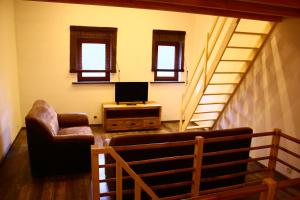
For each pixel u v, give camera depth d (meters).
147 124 5.44
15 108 4.59
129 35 5.46
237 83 4.26
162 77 5.94
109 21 5.27
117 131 5.27
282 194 3.03
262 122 3.80
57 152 3.25
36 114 3.24
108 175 2.85
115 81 5.58
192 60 6.00
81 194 2.90
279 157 3.47
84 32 5.15
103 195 2.27
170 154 2.65
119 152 2.47
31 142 3.14
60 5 4.94
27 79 5.02
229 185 3.13
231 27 3.41
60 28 5.02
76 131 3.88
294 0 2.33
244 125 4.23
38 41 4.95
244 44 4.16
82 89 5.37
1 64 3.71
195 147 2.48
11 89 4.30
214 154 2.61
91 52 5.36
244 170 3.14
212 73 3.86
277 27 3.45
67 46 5.12
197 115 5.54
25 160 3.72
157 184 2.75
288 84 3.30
